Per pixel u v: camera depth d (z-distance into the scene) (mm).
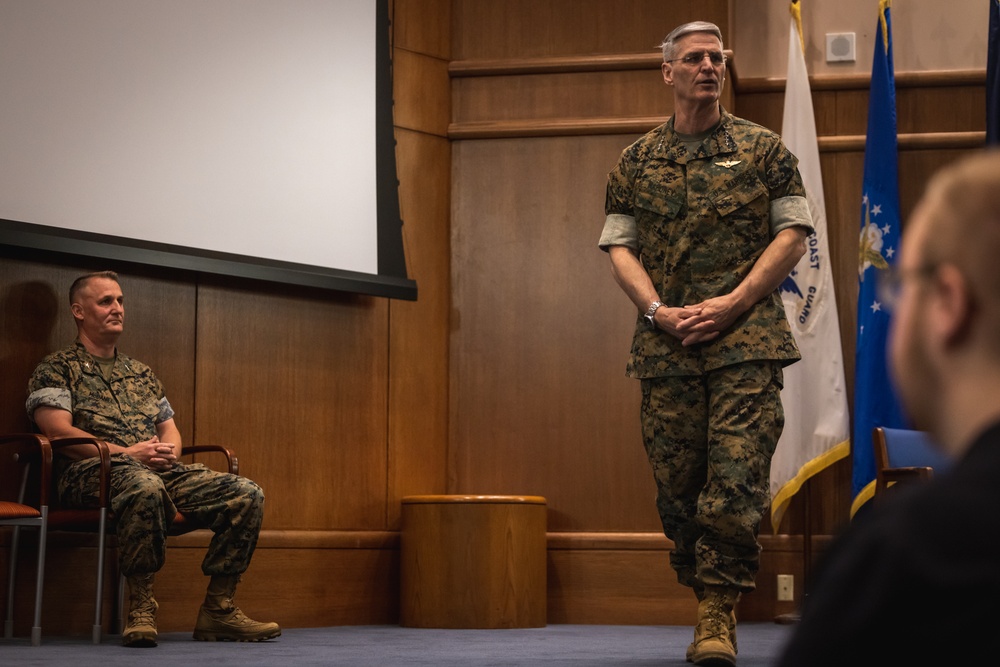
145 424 4863
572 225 6355
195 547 5371
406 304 6266
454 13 6586
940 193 626
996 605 559
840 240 6398
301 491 5793
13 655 3764
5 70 4941
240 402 5633
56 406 4648
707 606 3443
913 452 5406
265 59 5762
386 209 6109
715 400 3494
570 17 6480
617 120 6328
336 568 5832
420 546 5695
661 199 3666
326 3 6008
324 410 5910
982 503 572
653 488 6117
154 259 5246
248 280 5703
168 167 5391
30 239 4859
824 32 6566
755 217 3609
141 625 4230
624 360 6227
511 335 6344
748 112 6594
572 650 4203
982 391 602
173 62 5449
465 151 6488
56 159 5047
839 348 6148
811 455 6086
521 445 6266
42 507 4277
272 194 5711
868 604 588
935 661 575
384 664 3490
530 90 6469
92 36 5199
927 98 6422
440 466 6301
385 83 6184
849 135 6469
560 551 6113
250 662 3533
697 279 3602
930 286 620
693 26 3676
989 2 6352
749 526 3377
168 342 5422
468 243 6438
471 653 4027
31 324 4973
